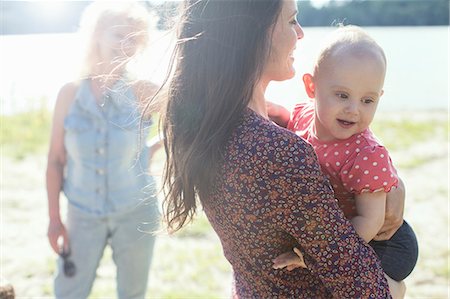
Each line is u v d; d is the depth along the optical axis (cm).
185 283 494
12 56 2398
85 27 316
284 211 154
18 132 1080
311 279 166
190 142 162
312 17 3847
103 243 339
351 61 170
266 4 157
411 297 475
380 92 173
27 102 1282
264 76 167
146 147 333
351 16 4850
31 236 610
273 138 153
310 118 195
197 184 163
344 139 175
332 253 153
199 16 162
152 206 336
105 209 332
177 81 164
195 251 563
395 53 3017
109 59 308
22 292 485
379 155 169
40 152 971
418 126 1248
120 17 304
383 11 5278
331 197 154
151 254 343
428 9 5428
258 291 170
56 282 341
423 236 604
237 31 156
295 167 151
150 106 179
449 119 1355
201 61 159
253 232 159
